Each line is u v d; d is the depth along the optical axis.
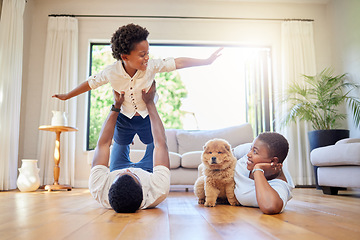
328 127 4.16
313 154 3.19
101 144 1.74
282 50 4.87
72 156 4.42
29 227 1.09
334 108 4.59
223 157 1.69
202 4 4.92
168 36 4.88
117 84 1.71
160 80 9.55
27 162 3.44
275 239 0.89
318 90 4.32
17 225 1.14
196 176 3.59
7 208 1.73
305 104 4.23
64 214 1.45
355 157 2.55
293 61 4.81
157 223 1.18
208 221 1.23
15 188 3.78
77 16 4.80
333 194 2.99
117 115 1.75
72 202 2.12
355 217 1.36
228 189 1.75
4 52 3.69
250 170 1.61
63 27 4.68
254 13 4.95
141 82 1.71
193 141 4.14
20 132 4.41
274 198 1.41
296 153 4.59
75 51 4.67
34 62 4.70
